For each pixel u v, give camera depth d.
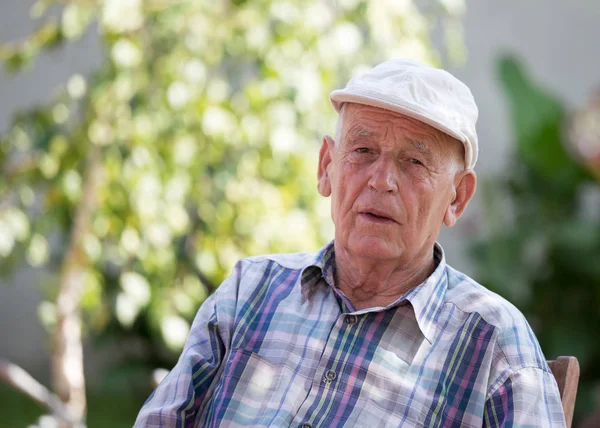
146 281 5.51
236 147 5.53
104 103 5.28
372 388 2.59
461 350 2.61
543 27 9.27
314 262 2.82
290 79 5.32
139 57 5.09
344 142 2.70
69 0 5.39
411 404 2.55
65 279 5.34
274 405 2.63
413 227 2.65
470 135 2.66
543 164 7.72
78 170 5.41
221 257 5.47
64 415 4.04
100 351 8.41
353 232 2.68
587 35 9.29
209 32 5.42
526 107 7.76
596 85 9.22
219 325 2.84
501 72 7.96
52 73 8.35
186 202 5.82
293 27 5.39
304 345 2.70
